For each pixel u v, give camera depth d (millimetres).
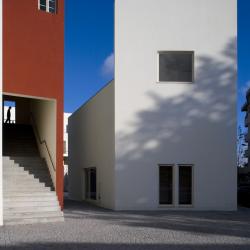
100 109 19625
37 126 19672
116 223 13078
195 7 17609
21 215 13367
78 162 23828
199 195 17141
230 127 17438
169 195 17297
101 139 19375
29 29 15328
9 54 14812
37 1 15609
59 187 15617
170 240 10219
